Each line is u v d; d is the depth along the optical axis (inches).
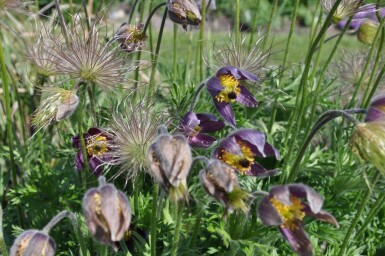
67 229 36.3
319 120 29.8
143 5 37.8
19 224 37.6
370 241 36.4
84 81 31.8
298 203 26.7
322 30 31.3
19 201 35.8
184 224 34.5
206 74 42.5
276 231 31.8
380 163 27.2
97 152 32.0
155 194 28.9
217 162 26.7
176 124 33.7
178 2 33.8
